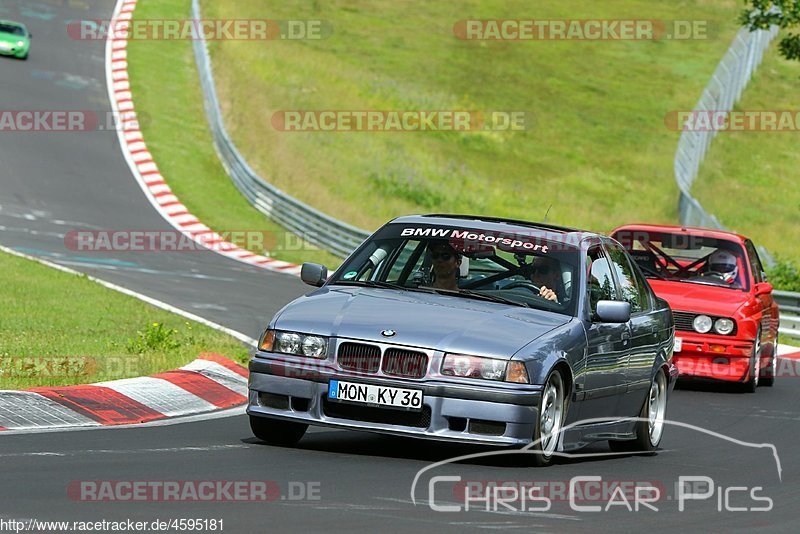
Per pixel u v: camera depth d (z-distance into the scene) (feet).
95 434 97.35
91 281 224.74
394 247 104.78
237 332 178.19
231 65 527.81
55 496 70.38
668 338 117.19
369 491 77.41
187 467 83.15
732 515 79.20
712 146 547.90
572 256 102.78
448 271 101.71
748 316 165.99
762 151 553.64
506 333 91.45
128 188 377.91
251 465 85.25
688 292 170.19
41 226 312.29
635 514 76.54
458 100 583.58
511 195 469.16
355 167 452.35
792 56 357.41
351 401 89.20
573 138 561.84
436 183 460.96
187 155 424.46
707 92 515.50
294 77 544.21
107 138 424.87
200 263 288.92
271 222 368.48
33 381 119.85
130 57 523.70
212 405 121.49
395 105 548.31
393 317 92.38
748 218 469.57
